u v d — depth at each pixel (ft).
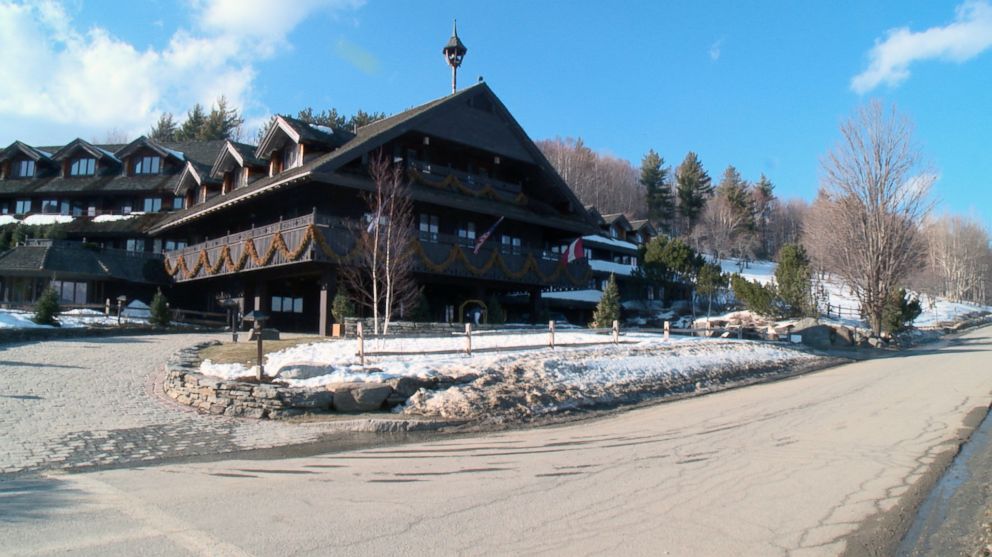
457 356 61.31
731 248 338.13
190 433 41.86
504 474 31.42
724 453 35.73
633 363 67.77
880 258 143.54
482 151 121.90
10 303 116.16
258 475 31.42
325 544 21.24
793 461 33.60
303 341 77.15
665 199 354.13
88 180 163.73
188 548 20.75
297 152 113.91
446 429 45.03
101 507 25.62
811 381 73.87
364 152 100.63
